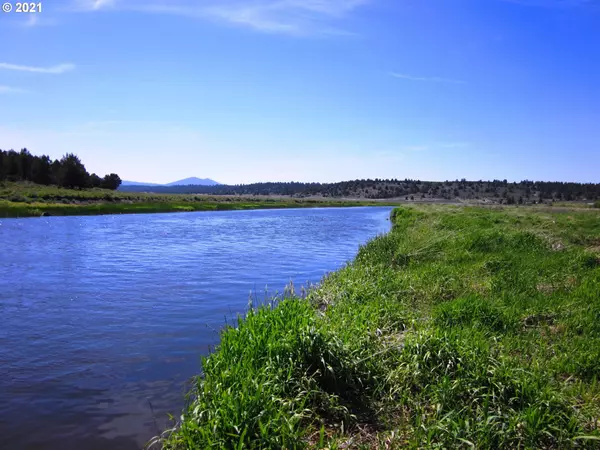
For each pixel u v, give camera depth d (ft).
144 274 54.65
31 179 352.90
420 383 18.66
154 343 29.35
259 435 14.53
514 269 40.37
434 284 35.96
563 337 23.54
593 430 14.85
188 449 14.49
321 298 33.78
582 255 43.62
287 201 431.02
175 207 240.32
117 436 18.31
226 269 58.54
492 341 22.48
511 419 15.10
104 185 415.23
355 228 134.00
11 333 31.58
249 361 18.85
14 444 17.70
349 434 15.85
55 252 75.00
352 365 19.10
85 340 30.04
